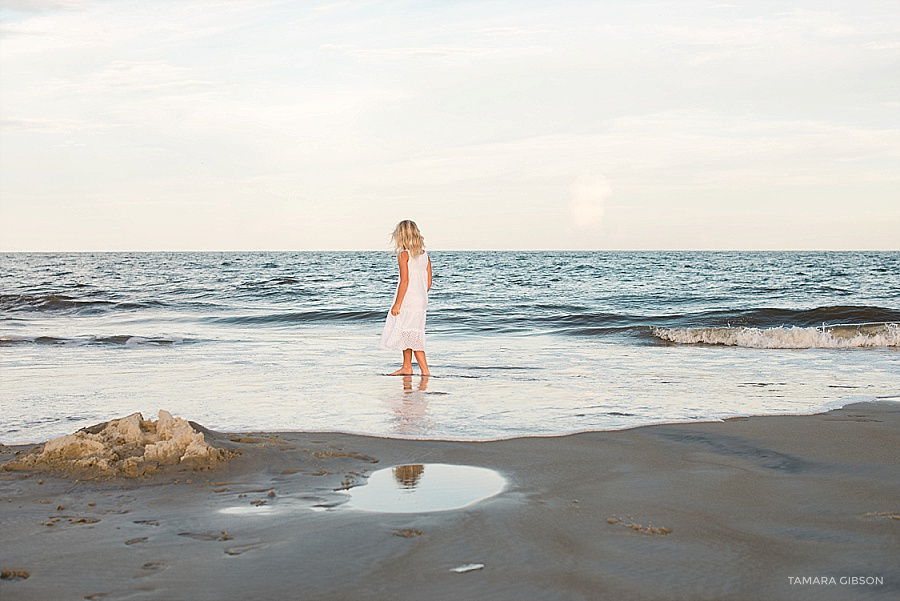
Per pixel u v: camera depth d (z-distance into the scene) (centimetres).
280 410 616
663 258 9400
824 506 349
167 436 432
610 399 678
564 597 245
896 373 884
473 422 561
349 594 246
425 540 297
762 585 255
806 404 651
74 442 417
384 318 1741
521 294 2742
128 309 2120
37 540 296
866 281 3541
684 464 432
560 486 383
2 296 2248
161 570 265
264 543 293
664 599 244
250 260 8400
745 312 1688
